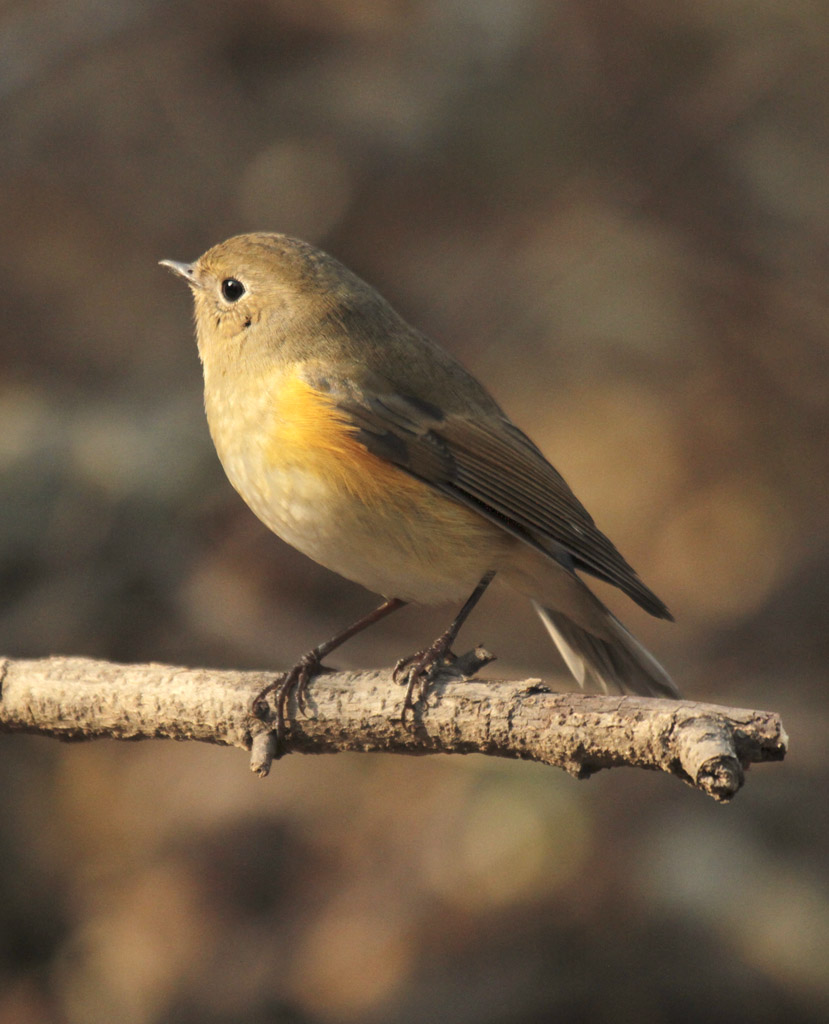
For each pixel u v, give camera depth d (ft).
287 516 22.72
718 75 39.04
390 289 39.42
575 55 38.68
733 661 39.17
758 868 32.63
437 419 23.27
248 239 24.57
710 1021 31.78
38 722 20.62
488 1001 33.22
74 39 38.19
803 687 37.50
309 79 37.40
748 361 41.32
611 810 35.09
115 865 37.76
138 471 33.63
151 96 39.29
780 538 41.57
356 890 36.24
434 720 18.21
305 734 19.27
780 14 38.93
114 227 39.63
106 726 20.30
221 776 38.81
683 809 34.27
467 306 39.65
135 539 34.14
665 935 33.06
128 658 35.27
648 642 40.73
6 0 39.11
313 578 38.86
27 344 38.11
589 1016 32.78
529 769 35.99
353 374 23.04
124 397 35.96
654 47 38.83
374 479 22.27
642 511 42.57
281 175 38.45
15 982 35.91
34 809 38.37
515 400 42.55
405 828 36.86
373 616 23.45
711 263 40.14
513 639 40.93
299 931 35.88
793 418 41.88
